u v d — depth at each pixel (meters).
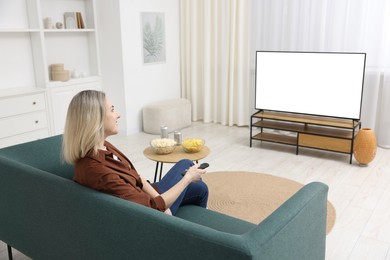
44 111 4.67
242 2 5.47
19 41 4.64
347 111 4.39
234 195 3.44
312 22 5.01
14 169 2.04
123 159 2.09
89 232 1.74
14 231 2.25
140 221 1.52
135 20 5.32
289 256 1.54
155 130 5.53
